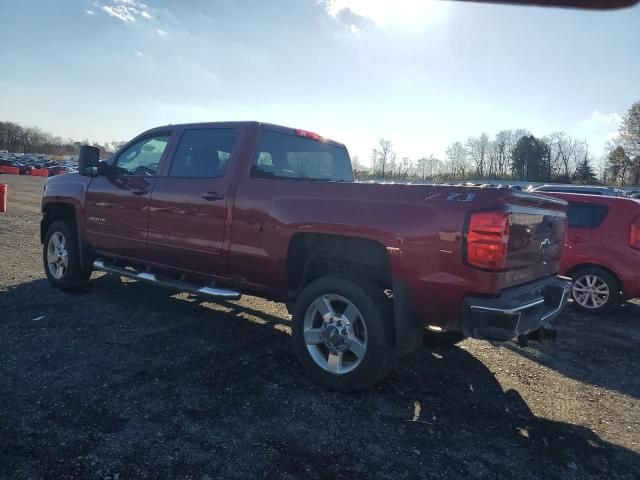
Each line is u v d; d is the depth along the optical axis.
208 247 4.38
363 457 2.77
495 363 4.46
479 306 3.02
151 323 4.94
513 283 3.31
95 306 5.41
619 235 6.32
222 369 3.89
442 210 3.17
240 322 5.17
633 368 4.50
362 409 3.35
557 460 2.87
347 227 3.51
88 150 5.41
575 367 4.47
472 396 3.70
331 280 3.62
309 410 3.29
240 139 4.39
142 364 3.90
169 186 4.73
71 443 2.72
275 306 5.91
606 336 5.50
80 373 3.66
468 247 3.06
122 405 3.20
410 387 3.79
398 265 3.31
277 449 2.79
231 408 3.25
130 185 5.11
